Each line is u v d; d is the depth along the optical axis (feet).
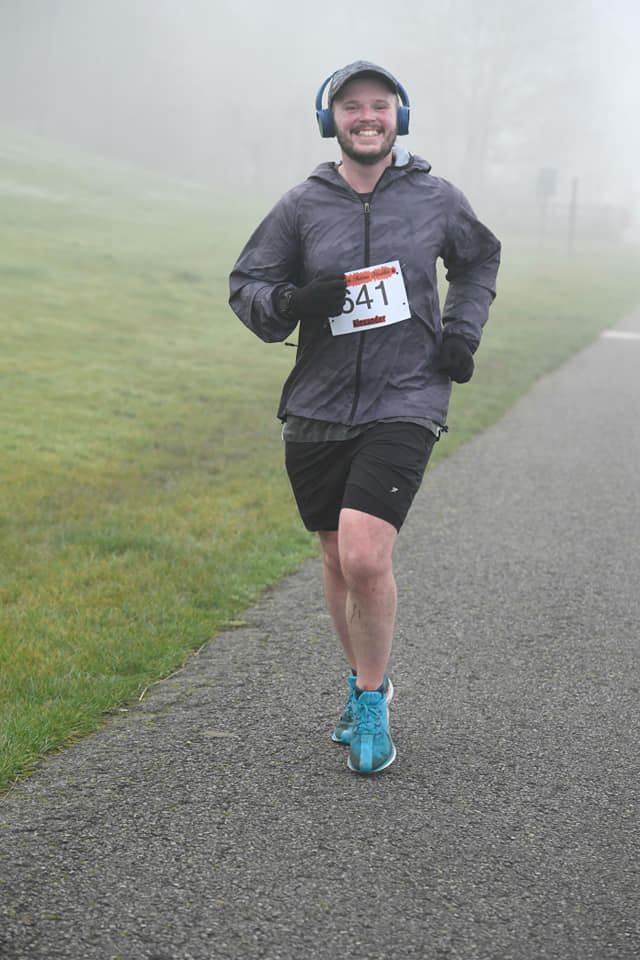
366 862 12.10
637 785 14.48
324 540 15.35
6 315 70.90
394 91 14.34
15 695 17.06
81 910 10.95
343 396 14.38
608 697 17.84
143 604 22.11
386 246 14.21
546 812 13.56
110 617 21.12
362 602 14.12
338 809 13.39
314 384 14.55
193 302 88.02
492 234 14.87
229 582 23.89
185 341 70.38
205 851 12.24
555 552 27.27
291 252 14.66
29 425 43.04
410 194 14.40
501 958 10.40
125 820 12.99
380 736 14.48
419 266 14.30
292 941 10.55
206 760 14.87
